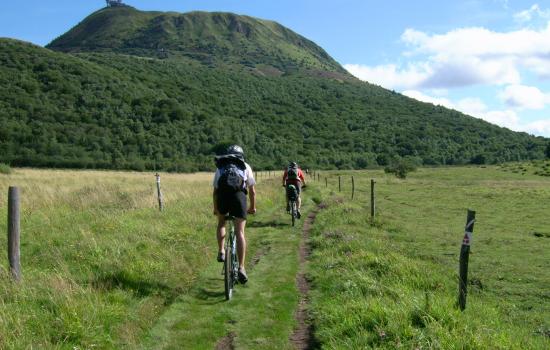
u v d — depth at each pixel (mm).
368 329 5629
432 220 19688
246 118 155500
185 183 31125
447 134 180500
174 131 111812
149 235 10797
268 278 8656
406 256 10750
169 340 5812
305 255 10898
